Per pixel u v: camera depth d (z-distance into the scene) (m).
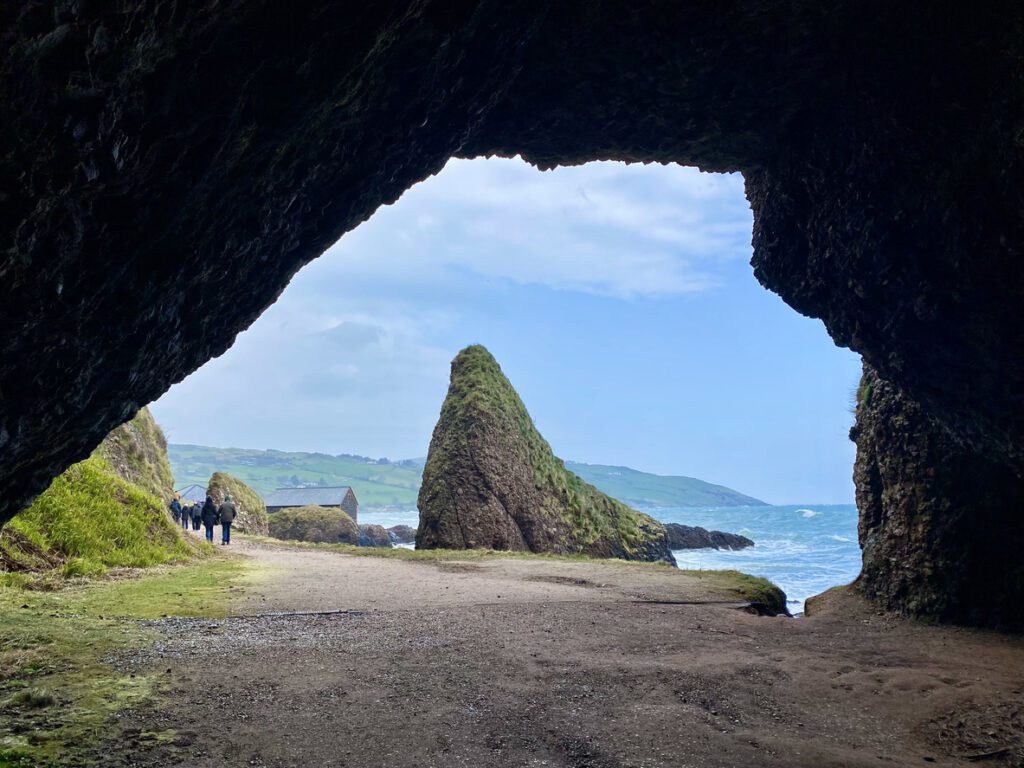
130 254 4.15
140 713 5.28
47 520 14.48
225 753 4.62
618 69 7.73
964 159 6.78
